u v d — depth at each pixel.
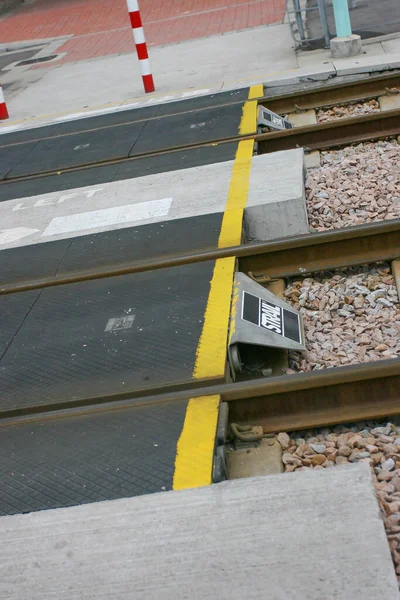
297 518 3.06
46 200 7.69
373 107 9.60
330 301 5.25
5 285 5.85
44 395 4.34
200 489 3.32
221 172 7.34
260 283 5.59
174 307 4.97
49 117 11.61
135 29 11.63
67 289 5.58
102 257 6.00
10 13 25.62
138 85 12.88
